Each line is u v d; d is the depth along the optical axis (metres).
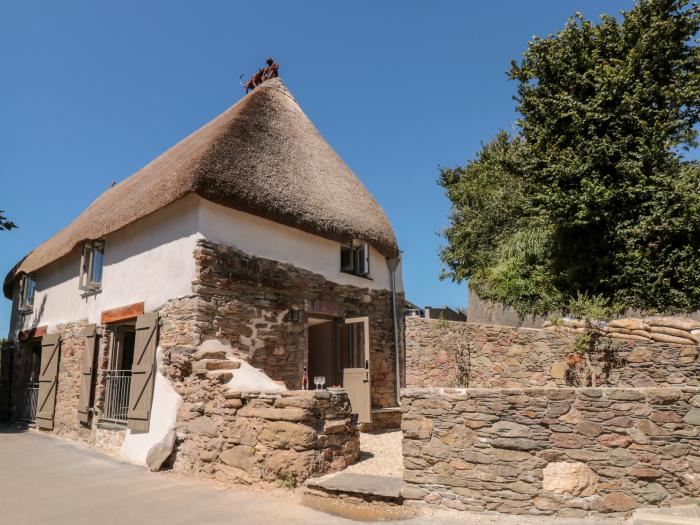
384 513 4.98
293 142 11.05
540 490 4.75
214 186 8.27
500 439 4.93
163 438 7.68
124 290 9.74
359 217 11.19
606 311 8.45
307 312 9.66
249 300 8.69
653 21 9.70
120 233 10.23
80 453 9.00
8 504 5.74
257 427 6.38
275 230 9.42
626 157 9.51
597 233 9.90
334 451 6.30
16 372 14.94
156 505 5.58
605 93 9.70
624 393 4.79
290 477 5.88
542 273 11.19
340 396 6.67
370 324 11.02
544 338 8.48
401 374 11.47
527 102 11.02
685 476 4.54
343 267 10.93
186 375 7.77
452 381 9.42
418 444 5.20
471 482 4.95
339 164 12.47
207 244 8.20
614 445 4.70
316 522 4.84
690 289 8.71
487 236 15.38
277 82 12.34
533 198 10.49
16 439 10.95
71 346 11.50
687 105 9.82
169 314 8.42
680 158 9.67
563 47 10.51
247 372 7.48
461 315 20.41
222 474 6.66
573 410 4.84
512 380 8.72
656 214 8.84
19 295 15.59
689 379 7.05
